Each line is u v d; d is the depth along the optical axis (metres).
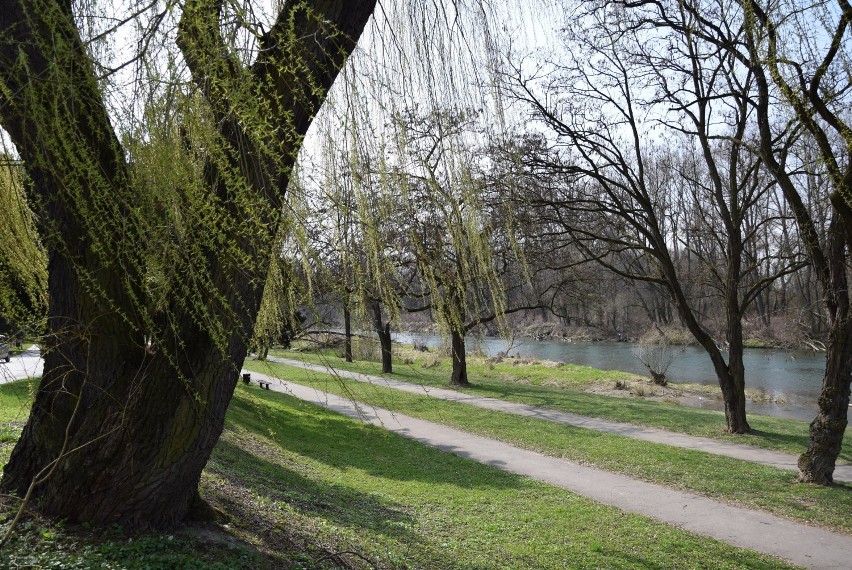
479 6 4.81
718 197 14.61
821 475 9.99
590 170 14.31
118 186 3.27
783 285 33.72
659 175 18.50
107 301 3.73
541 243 15.52
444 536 6.82
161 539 3.87
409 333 17.36
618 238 18.55
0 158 3.40
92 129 3.13
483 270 5.76
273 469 8.67
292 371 25.11
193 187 2.99
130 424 3.77
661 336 27.73
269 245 3.49
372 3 3.93
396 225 4.97
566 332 45.66
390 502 8.30
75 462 3.83
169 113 2.97
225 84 2.95
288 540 4.91
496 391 22.25
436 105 4.54
